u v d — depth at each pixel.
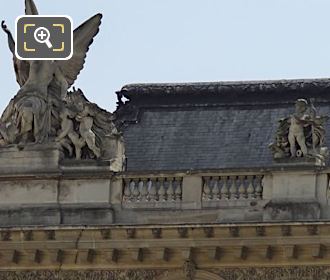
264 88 167.12
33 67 155.12
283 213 145.75
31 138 153.00
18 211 150.75
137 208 149.38
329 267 143.50
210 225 144.38
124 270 147.25
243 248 144.38
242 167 151.62
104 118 152.50
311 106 148.88
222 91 167.75
